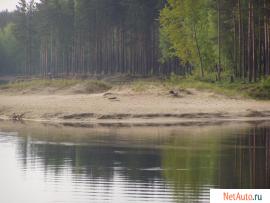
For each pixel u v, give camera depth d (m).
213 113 50.03
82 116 50.16
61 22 135.12
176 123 45.97
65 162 28.28
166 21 80.88
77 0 122.81
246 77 72.00
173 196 21.00
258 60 77.38
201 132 39.66
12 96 71.31
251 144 33.56
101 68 123.12
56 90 73.00
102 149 32.31
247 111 51.19
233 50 77.00
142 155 30.06
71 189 22.41
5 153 31.19
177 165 27.03
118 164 27.58
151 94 56.31
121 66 118.19
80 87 70.88
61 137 37.97
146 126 44.09
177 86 60.97
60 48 139.00
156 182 23.30
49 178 24.48
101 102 54.16
